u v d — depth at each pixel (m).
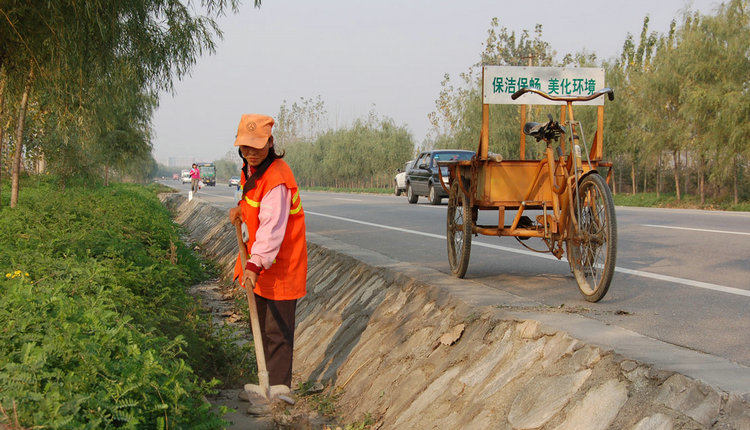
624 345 3.10
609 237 4.49
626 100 28.58
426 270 6.04
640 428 2.56
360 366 5.16
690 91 22.92
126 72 10.52
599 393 2.88
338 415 4.71
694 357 2.88
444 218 14.30
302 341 6.68
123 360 3.22
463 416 3.52
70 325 3.33
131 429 2.69
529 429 2.99
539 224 5.66
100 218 10.46
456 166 5.95
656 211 15.76
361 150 59.19
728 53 22.08
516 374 3.45
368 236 10.43
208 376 5.41
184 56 10.73
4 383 2.62
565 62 45.06
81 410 2.69
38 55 9.70
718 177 23.59
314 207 19.14
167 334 5.35
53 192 15.22
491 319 4.07
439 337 4.47
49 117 15.70
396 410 4.20
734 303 4.68
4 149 20.72
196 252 14.90
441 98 47.56
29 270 5.09
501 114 34.25
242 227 4.55
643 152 26.67
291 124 89.69
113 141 26.05
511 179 5.74
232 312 8.56
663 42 26.47
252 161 4.02
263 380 3.88
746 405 2.35
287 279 4.18
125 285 6.12
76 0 8.60
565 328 3.48
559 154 5.41
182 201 29.94
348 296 6.64
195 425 3.29
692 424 2.41
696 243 8.31
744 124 21.30
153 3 10.41
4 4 8.48
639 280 5.74
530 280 5.90
